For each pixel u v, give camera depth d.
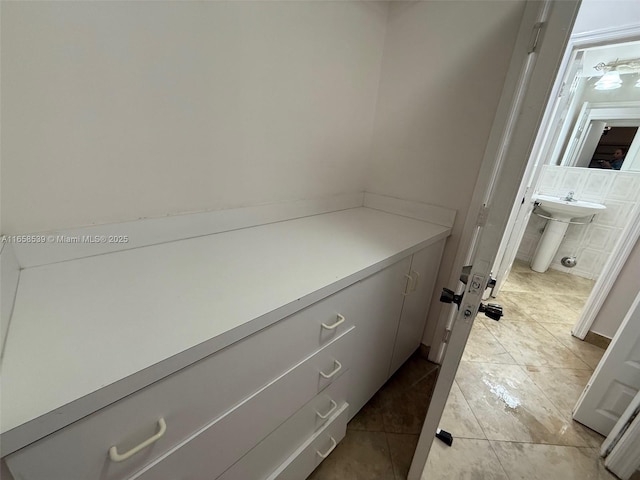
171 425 0.47
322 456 0.93
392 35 1.38
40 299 0.54
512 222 2.03
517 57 1.02
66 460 0.36
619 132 2.61
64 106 0.61
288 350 0.65
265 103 1.01
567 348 1.80
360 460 1.07
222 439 0.57
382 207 1.59
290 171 1.19
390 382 1.46
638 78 2.44
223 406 0.54
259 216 1.12
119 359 0.40
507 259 2.38
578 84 2.53
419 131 1.38
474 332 1.94
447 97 1.26
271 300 0.59
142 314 0.51
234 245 0.91
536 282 2.79
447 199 1.35
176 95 0.78
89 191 0.69
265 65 0.97
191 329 0.48
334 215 1.42
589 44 1.44
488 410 1.33
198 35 0.78
